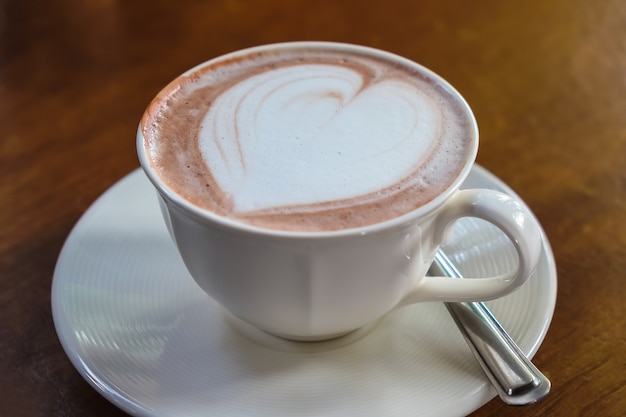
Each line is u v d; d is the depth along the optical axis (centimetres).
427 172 26
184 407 24
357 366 26
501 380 25
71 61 40
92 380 25
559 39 42
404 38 42
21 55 41
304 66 31
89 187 33
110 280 29
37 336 28
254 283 25
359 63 31
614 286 29
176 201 24
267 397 25
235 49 41
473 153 26
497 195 25
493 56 41
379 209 25
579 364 27
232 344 27
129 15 44
